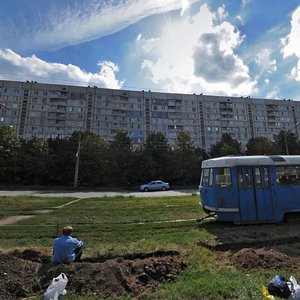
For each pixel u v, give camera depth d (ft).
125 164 161.68
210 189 38.24
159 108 301.84
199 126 308.40
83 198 81.46
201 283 16.81
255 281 17.24
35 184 157.07
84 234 33.12
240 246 27.17
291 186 38.04
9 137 150.51
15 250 23.12
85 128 281.13
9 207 58.70
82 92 287.48
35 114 274.57
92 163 150.00
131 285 17.07
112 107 290.76
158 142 174.91
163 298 15.30
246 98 329.31
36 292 16.96
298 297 14.62
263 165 37.86
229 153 181.06
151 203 65.57
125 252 23.76
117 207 58.65
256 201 36.78
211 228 35.29
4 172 149.07
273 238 29.07
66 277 16.53
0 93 271.90
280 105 337.31
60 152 160.45
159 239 29.43
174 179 172.14
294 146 188.55
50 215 47.75
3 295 16.06
